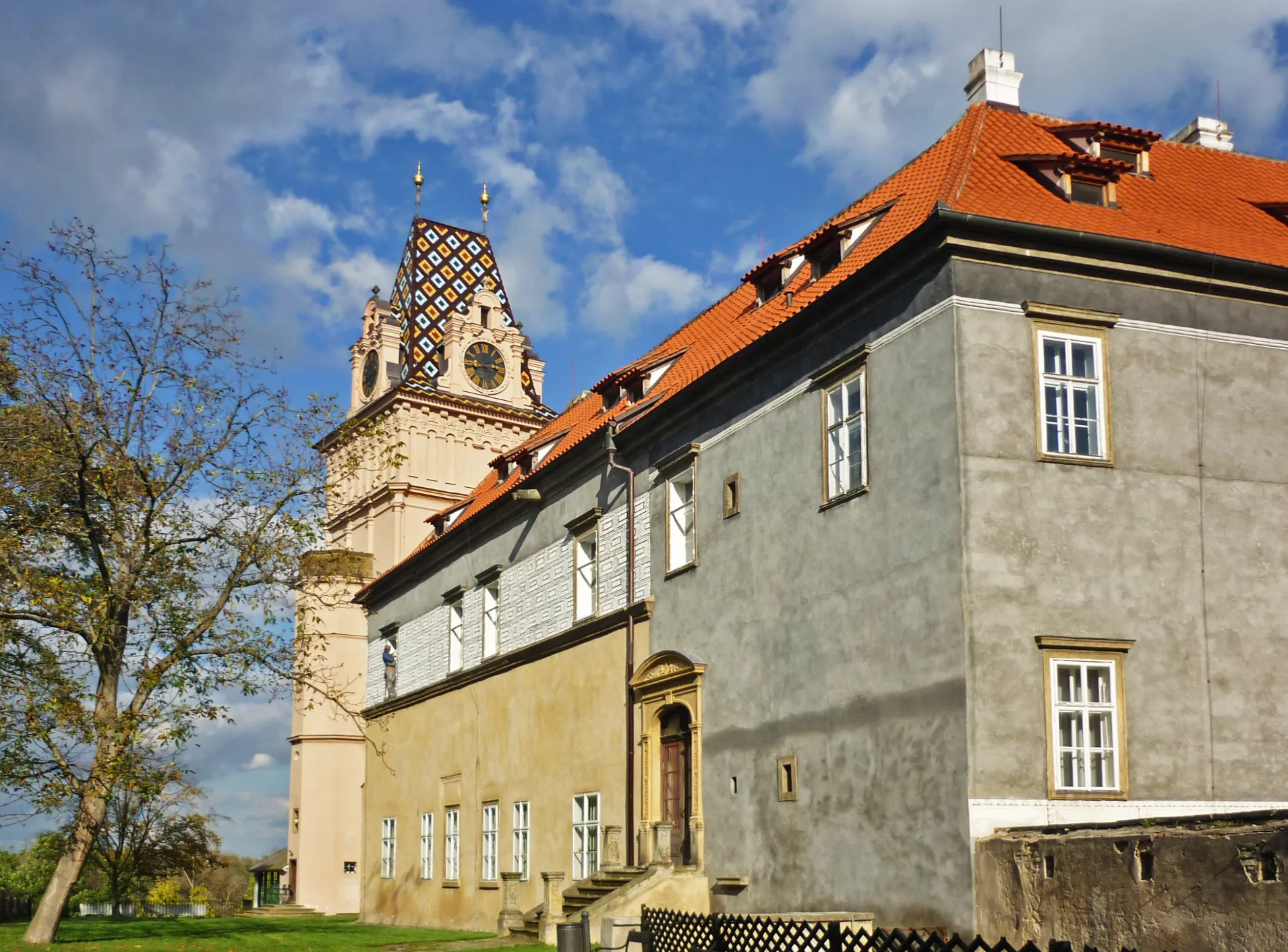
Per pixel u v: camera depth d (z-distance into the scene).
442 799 38.41
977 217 18.31
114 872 63.97
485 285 61.16
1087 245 18.95
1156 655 18.34
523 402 59.56
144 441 27.16
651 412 26.86
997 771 17.25
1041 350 18.78
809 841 20.66
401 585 44.44
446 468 56.75
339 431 30.03
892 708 18.91
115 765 24.55
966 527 17.84
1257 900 12.53
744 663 23.16
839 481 21.06
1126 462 18.89
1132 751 17.89
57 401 26.42
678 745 25.78
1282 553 19.52
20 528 26.05
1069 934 15.05
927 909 17.67
